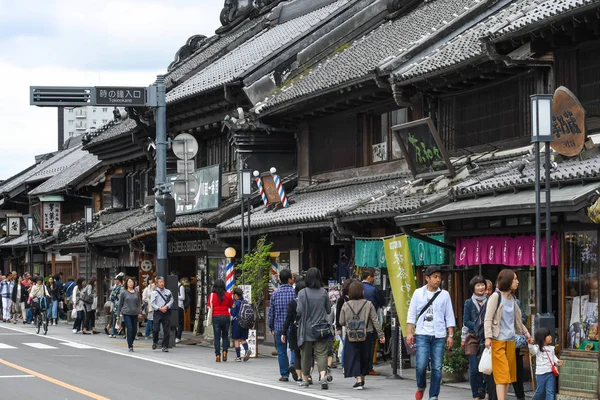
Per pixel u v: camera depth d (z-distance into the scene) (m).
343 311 16.34
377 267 20.89
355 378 17.34
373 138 24.98
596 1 15.05
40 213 52.78
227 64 34.06
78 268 48.47
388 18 29.30
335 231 21.31
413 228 19.20
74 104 25.47
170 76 41.38
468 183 17.39
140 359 22.50
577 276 14.75
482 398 14.86
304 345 16.72
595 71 16.91
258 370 19.86
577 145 15.05
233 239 27.58
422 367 14.17
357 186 24.39
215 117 31.86
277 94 27.75
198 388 16.27
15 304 40.91
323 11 34.44
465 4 24.92
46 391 15.69
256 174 26.47
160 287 25.31
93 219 45.78
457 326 18.77
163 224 26.52
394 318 18.31
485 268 18.22
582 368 14.43
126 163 42.94
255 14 41.75
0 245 60.28
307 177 27.42
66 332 34.12
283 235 26.27
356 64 24.75
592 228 14.42
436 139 19.39
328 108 25.38
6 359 22.05
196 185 30.22
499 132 19.78
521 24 16.86
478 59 18.30
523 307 17.38
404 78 20.75
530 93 18.88
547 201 13.22
